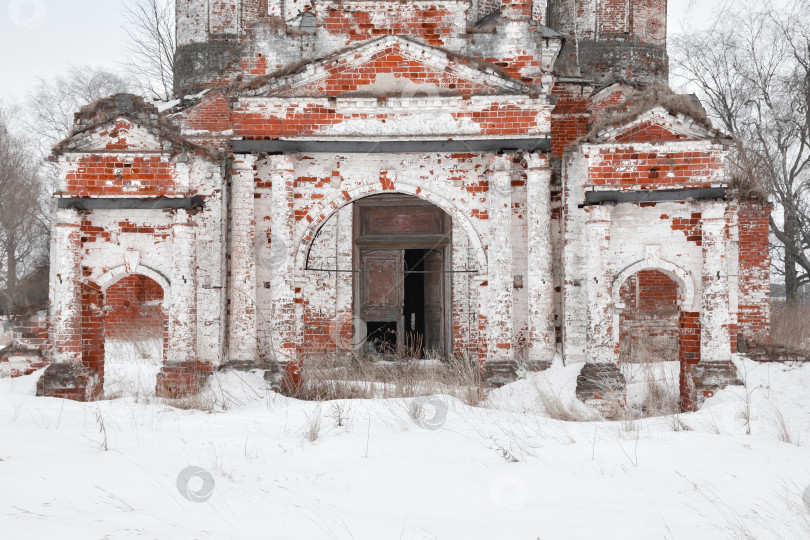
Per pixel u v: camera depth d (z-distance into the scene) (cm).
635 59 2408
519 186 1457
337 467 816
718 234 1284
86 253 1344
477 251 1435
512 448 907
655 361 1556
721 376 1269
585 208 1319
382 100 1388
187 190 1318
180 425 1058
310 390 1384
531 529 599
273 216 1403
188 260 1329
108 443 905
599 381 1298
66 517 591
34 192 2959
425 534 583
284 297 1396
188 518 611
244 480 745
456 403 1241
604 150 1307
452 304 1772
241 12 2334
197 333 1390
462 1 1412
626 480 755
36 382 1365
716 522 619
